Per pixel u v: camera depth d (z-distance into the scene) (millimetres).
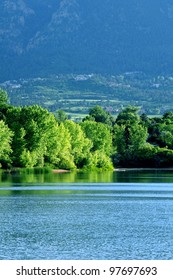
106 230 180625
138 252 153250
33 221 195625
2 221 195250
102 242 164000
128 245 160500
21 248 156750
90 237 170250
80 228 183500
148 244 161750
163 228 183750
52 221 196125
